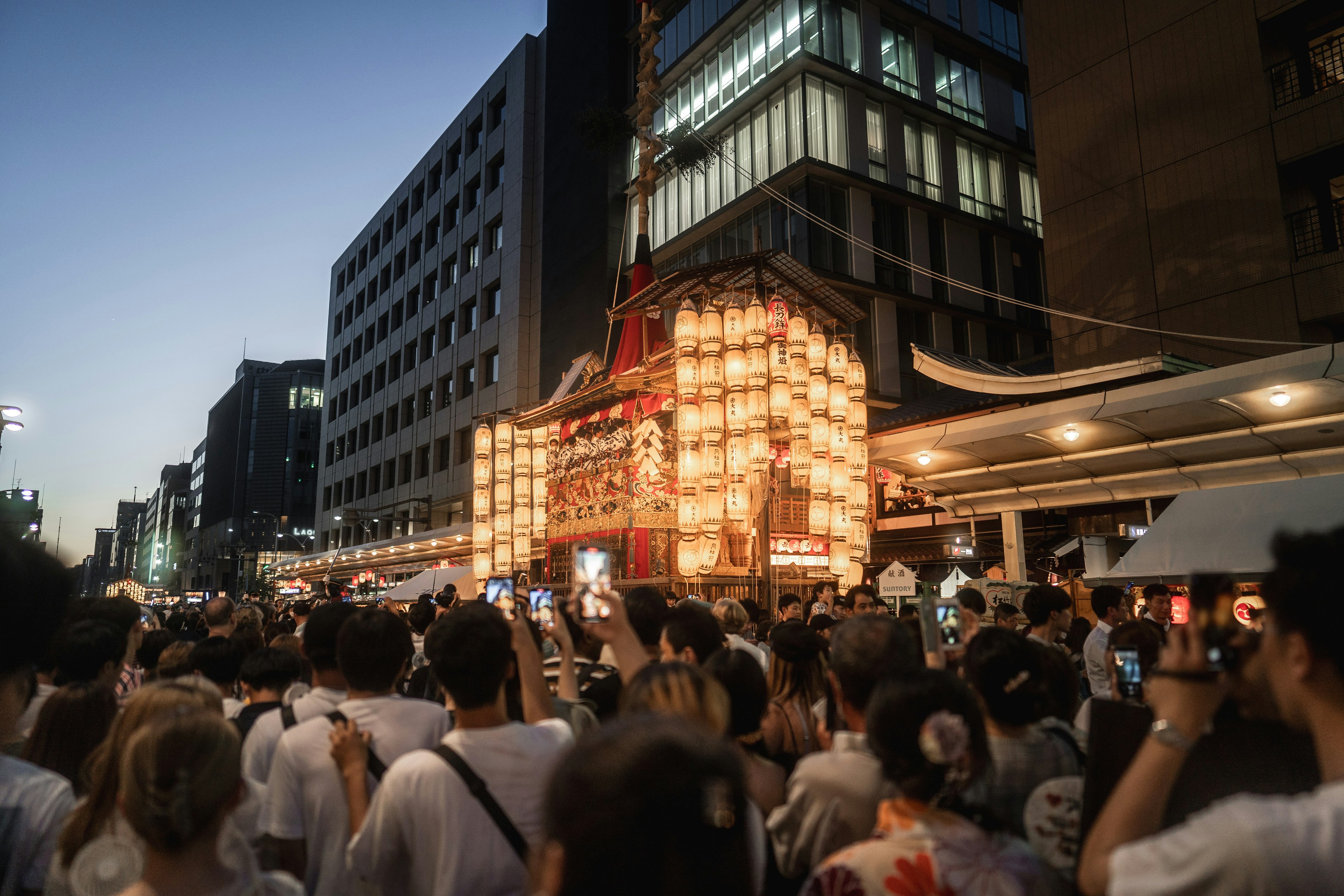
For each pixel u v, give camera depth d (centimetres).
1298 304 1653
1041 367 2172
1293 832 120
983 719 208
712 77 3459
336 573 4828
